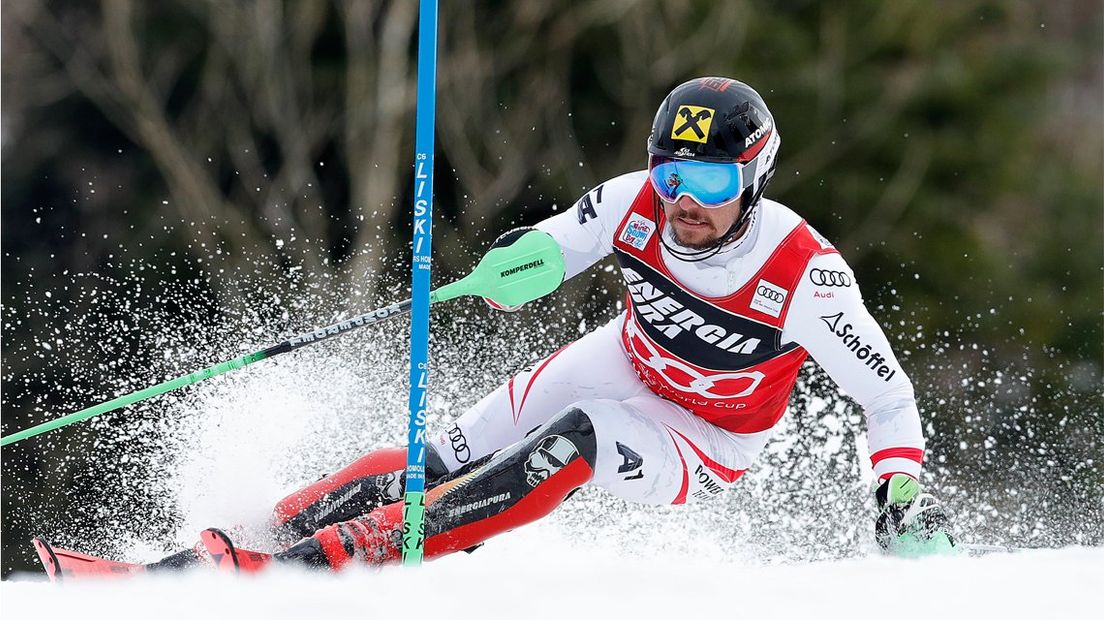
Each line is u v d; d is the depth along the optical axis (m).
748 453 15.25
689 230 13.16
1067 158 68.19
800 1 55.12
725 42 51.09
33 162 50.84
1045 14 68.62
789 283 13.43
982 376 49.25
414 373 12.37
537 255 13.71
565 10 50.41
